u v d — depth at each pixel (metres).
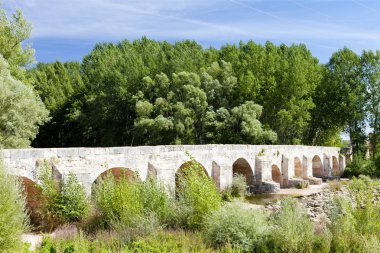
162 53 51.81
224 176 25.50
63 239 11.61
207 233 11.73
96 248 10.37
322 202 19.80
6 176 10.34
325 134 53.16
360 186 15.83
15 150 14.48
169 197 15.84
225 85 46.81
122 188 14.48
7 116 24.12
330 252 10.62
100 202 14.70
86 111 50.47
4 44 28.47
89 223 14.27
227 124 42.66
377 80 48.72
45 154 15.56
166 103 42.94
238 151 27.80
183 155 22.31
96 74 51.38
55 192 15.09
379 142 49.19
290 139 50.69
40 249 10.02
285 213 11.84
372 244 10.42
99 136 49.25
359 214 11.91
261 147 30.81
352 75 49.94
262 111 47.06
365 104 49.34
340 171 43.91
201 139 44.56
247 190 27.56
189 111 42.06
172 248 10.63
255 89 46.22
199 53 53.19
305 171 36.91
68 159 16.33
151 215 13.22
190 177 14.46
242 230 11.38
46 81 55.91
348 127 50.81
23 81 29.27
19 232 10.12
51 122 53.28
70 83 58.53
